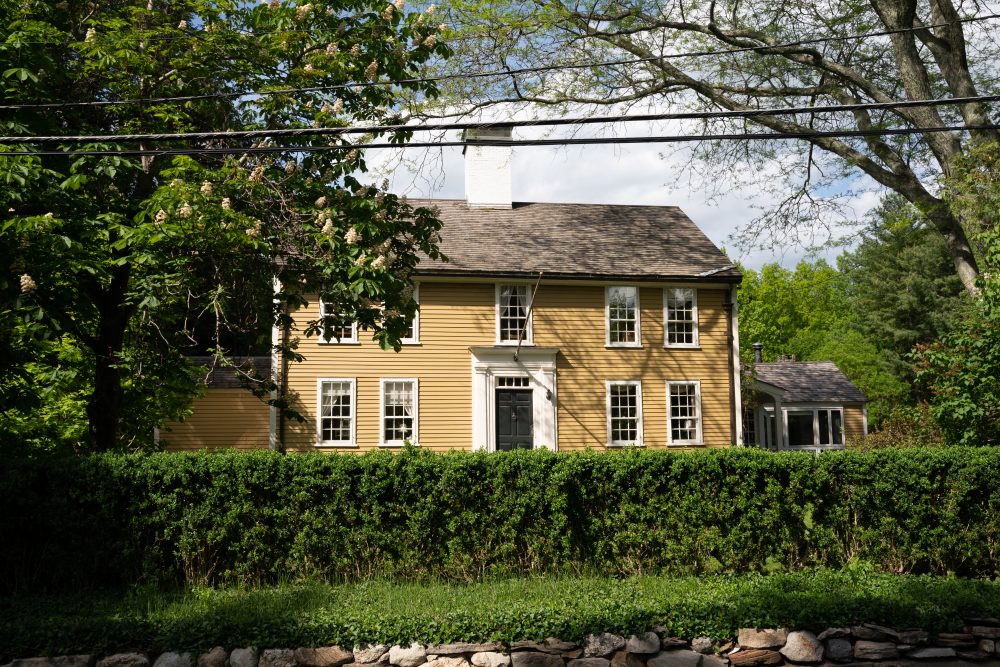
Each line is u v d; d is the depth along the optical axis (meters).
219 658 7.06
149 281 9.83
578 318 22.98
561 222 25.47
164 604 8.02
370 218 10.79
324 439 21.28
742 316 52.12
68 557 8.73
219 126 11.51
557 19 18.12
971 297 15.61
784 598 7.90
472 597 8.09
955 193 14.80
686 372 23.31
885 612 7.71
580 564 9.33
